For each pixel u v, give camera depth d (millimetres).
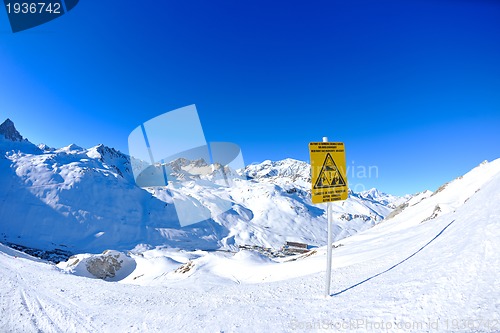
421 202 49469
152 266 54812
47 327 6777
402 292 5297
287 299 6695
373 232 41156
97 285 12078
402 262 8086
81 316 7375
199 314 6426
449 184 49281
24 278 13797
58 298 9508
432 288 5031
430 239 9773
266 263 38312
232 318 5773
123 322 6617
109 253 59844
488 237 6137
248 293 8375
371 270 8438
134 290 10836
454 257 6172
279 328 4863
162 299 8773
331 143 6375
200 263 41062
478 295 4371
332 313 5105
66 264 57625
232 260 38844
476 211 9375
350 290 6457
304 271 22344
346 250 24500
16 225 172750
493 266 5039
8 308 8406
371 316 4625
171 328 5785
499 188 9984
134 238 195750
